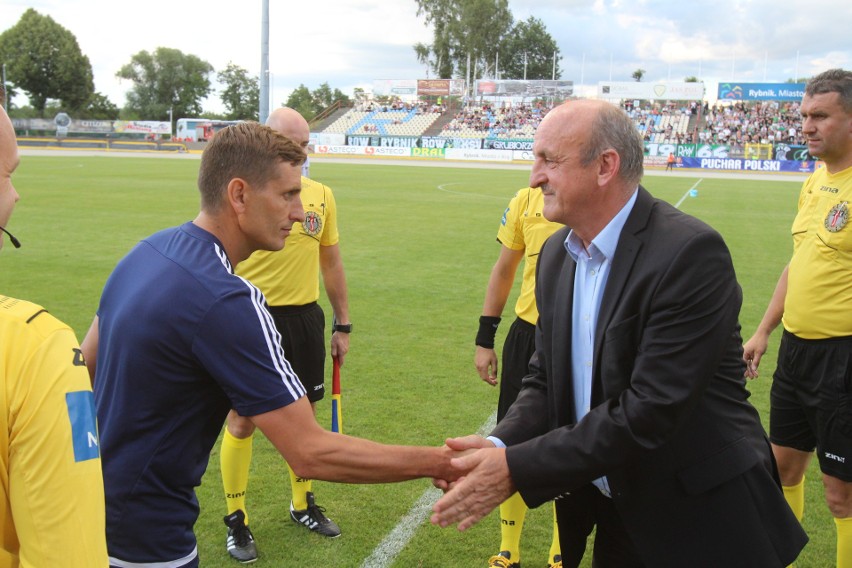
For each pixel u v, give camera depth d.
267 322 2.04
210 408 2.10
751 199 25.02
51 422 1.37
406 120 64.25
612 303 2.16
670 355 2.02
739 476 2.19
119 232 14.25
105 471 2.05
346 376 6.48
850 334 3.27
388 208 20.12
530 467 2.10
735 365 2.26
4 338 1.36
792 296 3.48
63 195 21.08
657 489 2.18
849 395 3.26
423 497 4.38
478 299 9.57
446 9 84.56
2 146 1.37
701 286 2.02
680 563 2.19
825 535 3.97
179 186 24.59
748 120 58.91
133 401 2.03
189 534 2.17
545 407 2.53
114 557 2.05
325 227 4.14
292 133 4.03
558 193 2.17
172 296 1.99
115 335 2.06
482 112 65.00
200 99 99.50
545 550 3.88
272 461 4.86
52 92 77.56
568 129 2.12
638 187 2.23
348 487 4.50
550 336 2.42
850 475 3.30
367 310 8.88
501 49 86.75
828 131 3.29
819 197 3.44
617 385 2.13
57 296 8.95
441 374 6.56
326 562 3.65
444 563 3.66
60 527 1.37
